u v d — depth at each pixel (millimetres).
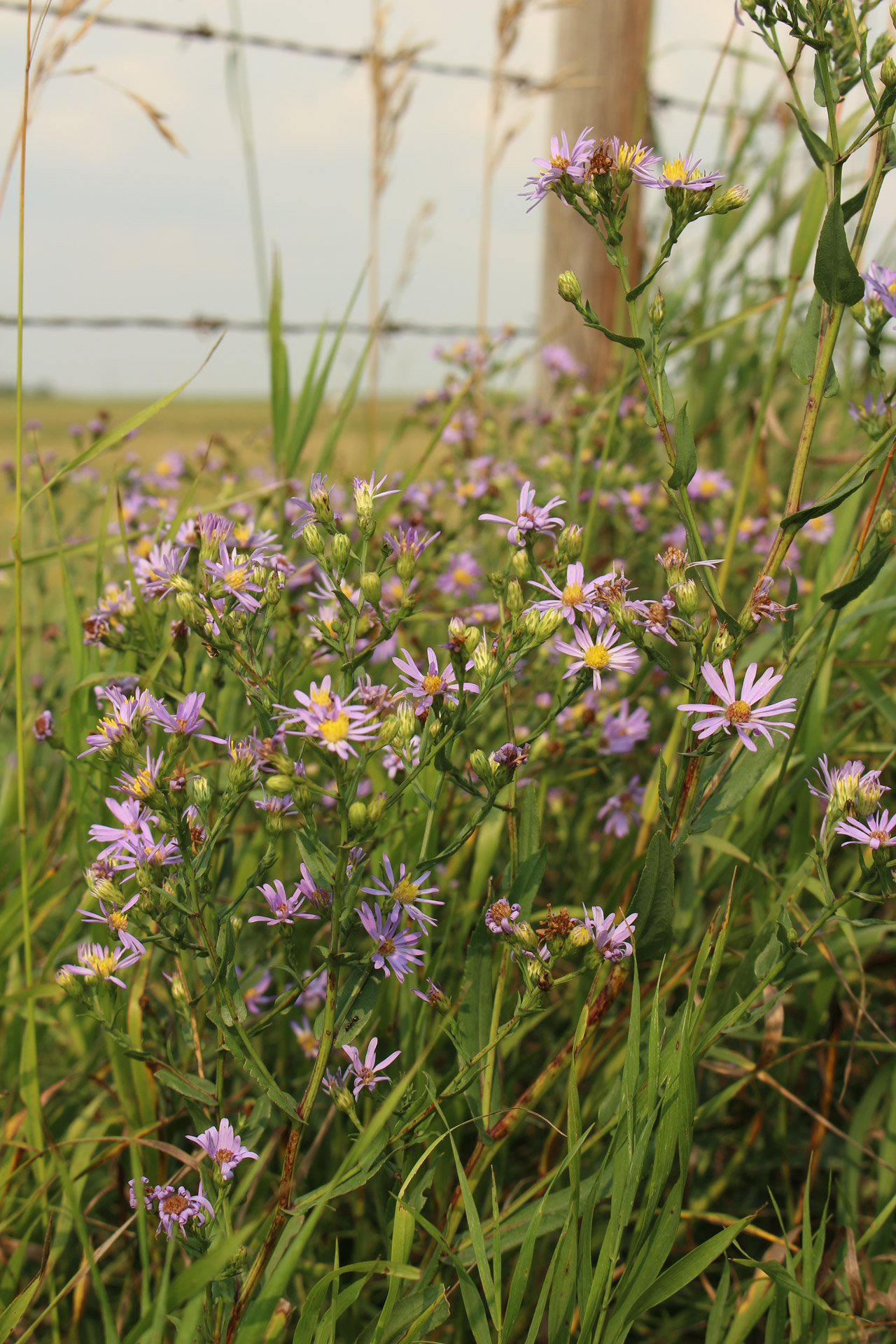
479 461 875
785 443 801
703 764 577
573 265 1189
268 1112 552
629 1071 544
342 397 797
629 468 889
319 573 710
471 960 572
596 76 1138
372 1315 611
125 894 562
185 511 668
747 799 654
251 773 551
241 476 1020
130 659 664
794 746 656
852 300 559
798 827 654
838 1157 644
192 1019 566
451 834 686
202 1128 560
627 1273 540
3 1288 590
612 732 683
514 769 548
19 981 669
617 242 563
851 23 552
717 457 1021
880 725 739
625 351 1104
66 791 713
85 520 868
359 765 528
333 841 665
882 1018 681
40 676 786
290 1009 560
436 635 812
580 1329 558
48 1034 729
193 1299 500
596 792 750
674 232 560
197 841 560
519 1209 572
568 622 565
